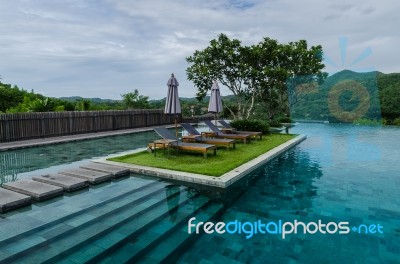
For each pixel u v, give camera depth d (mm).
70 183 6059
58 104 19500
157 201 5559
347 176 7699
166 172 7137
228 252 3818
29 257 3432
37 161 9078
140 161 8469
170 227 4453
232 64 20594
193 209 5258
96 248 3701
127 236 4066
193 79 21938
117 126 18484
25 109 16906
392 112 14406
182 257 3674
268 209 5367
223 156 9344
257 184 6980
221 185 6340
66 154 10398
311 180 7309
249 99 23094
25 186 5824
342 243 4055
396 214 5086
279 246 3973
